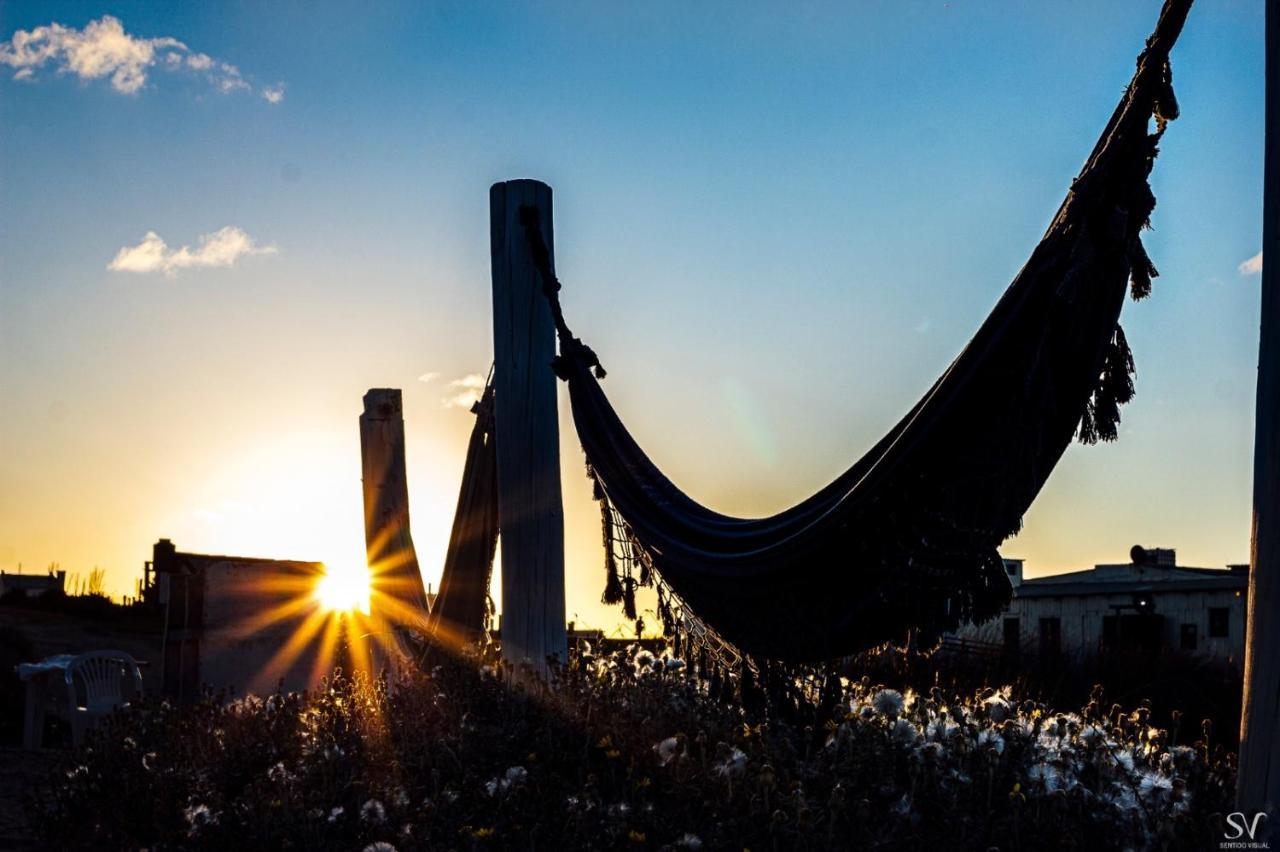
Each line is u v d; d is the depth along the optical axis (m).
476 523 9.36
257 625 13.34
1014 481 5.45
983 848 5.24
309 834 5.79
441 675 7.80
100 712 10.45
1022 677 11.20
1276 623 4.62
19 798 7.80
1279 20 4.85
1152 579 29.42
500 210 8.80
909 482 5.79
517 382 8.66
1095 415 5.45
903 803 5.46
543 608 8.42
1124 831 5.35
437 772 6.07
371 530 10.55
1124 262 5.25
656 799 5.80
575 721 6.69
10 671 13.59
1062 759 5.69
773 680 6.89
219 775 6.68
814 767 5.92
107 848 6.54
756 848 5.24
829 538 6.17
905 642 6.16
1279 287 4.74
